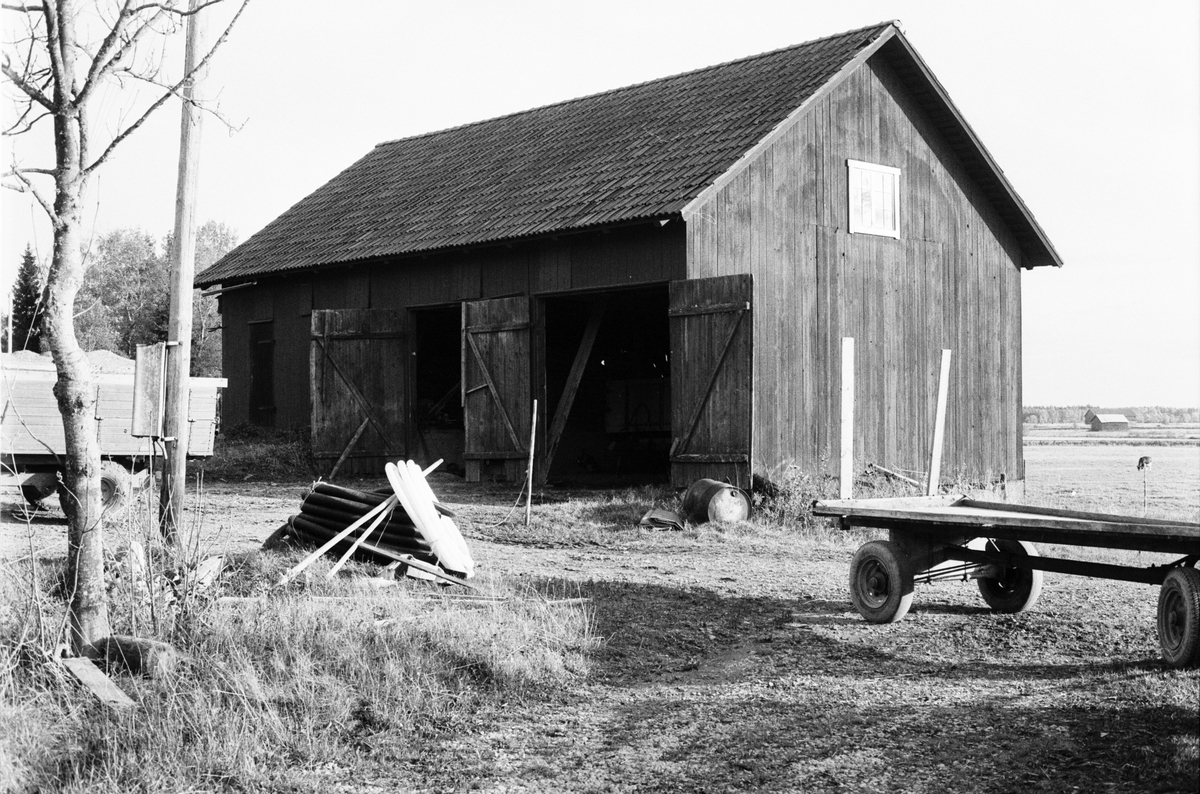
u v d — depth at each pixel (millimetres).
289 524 12594
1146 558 14812
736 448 17672
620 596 10867
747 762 6367
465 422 21750
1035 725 6773
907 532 9812
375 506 11609
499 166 24797
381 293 23703
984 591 10398
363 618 8633
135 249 68938
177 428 9922
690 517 16672
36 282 7367
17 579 7844
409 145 29906
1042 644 8875
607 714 7289
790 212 19812
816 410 19938
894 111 21672
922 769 6168
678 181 18953
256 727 6605
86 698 6688
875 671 8219
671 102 23500
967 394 22719
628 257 19203
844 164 20750
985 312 23125
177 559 8484
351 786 6137
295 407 25656
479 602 9773
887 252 21344
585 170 21781
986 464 23047
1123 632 9195
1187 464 43875
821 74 20594
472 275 21875
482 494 19781
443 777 6254
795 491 17578
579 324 27969
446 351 28109
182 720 6559
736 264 18938
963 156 22672
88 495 7289
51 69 6781
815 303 20078
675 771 6277
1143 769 5918
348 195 28156
